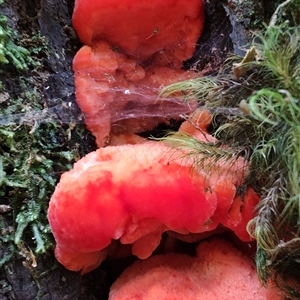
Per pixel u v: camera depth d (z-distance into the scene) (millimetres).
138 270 135
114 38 157
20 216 132
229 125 121
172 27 157
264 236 109
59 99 153
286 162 106
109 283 148
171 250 142
